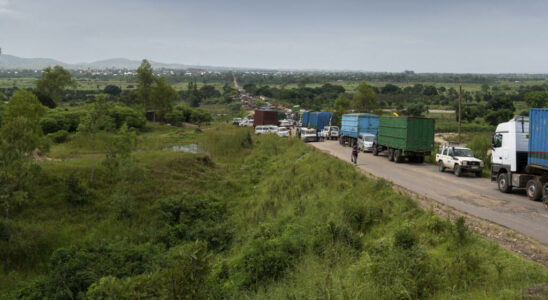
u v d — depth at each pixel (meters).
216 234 15.61
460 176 22.62
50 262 12.68
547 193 14.57
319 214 14.16
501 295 6.65
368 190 16.50
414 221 11.84
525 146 16.97
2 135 16.45
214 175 27.05
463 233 9.91
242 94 196.88
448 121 82.00
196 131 55.59
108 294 8.43
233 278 9.71
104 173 21.59
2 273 13.14
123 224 17.47
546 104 72.19
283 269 9.84
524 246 9.69
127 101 78.56
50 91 77.06
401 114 100.56
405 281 7.34
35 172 17.27
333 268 9.29
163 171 24.84
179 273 5.87
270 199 19.64
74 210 17.86
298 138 44.72
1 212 16.17
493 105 82.56
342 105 70.38
